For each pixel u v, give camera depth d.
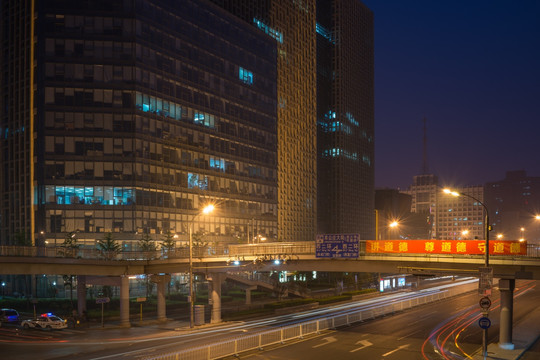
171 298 83.69
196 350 38.03
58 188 85.56
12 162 95.75
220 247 59.94
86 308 65.12
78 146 86.88
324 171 190.25
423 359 36.25
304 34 147.50
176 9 97.81
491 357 36.81
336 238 47.75
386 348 40.31
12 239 94.19
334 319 56.97
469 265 42.19
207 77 103.88
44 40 87.44
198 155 100.38
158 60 93.62
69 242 77.38
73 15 88.38
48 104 86.50
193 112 100.00
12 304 72.81
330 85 195.00
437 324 54.75
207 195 101.44
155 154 91.88
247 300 81.12
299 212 137.38
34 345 43.31
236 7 120.44
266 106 120.94
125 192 87.56
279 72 133.88
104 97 88.25
